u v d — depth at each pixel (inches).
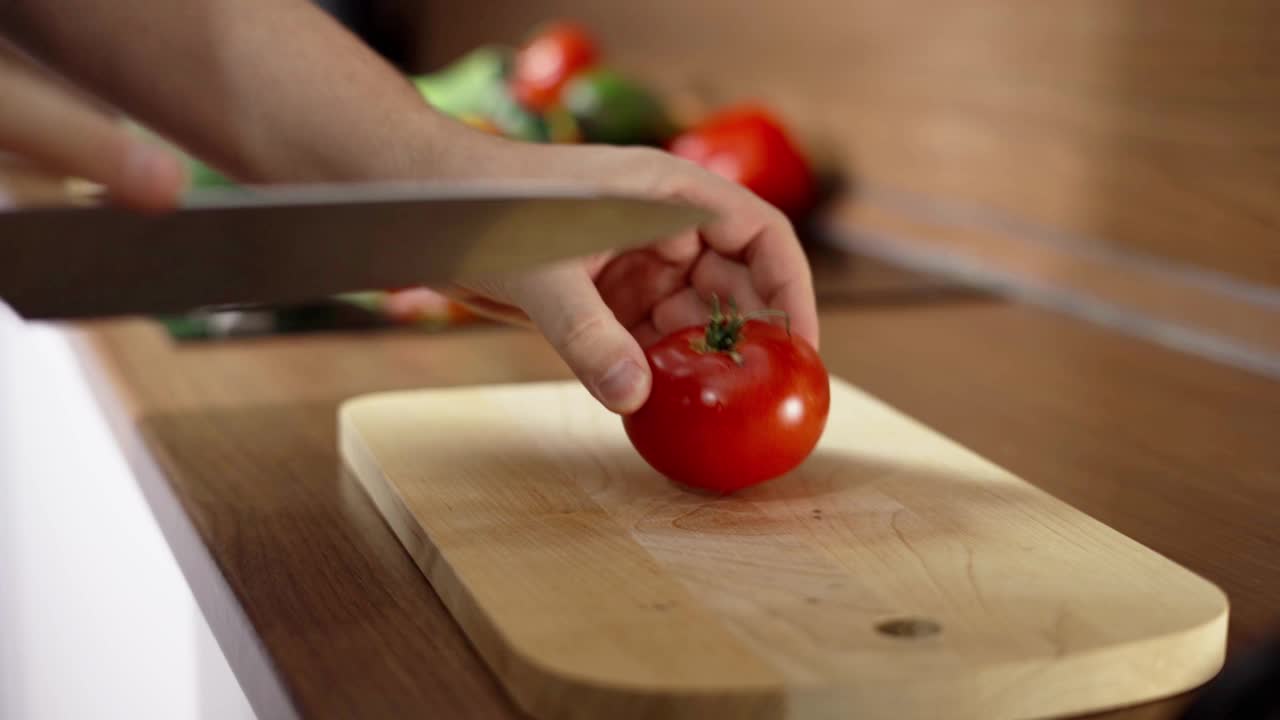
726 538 29.3
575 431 34.3
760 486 31.5
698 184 32.2
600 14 76.9
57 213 25.9
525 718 25.3
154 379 39.1
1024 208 48.4
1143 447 35.2
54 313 26.4
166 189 23.2
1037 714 25.5
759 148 54.9
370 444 33.1
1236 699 24.7
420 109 32.6
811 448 31.1
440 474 31.8
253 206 26.0
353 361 40.9
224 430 35.9
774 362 30.7
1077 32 45.6
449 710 25.5
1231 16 41.3
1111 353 42.1
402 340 42.9
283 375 39.8
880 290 48.6
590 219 26.7
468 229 26.5
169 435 35.5
